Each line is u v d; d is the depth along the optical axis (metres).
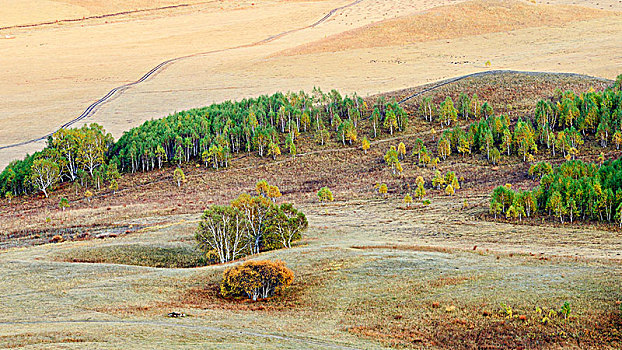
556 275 65.69
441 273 69.12
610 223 99.12
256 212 93.12
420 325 56.03
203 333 53.03
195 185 156.12
